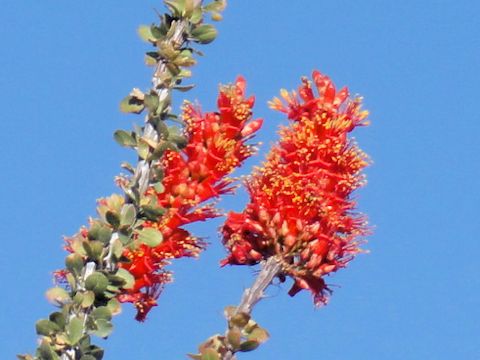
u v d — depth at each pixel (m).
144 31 1.21
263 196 1.28
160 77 1.20
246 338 1.20
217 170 1.28
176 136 1.19
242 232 1.28
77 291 1.17
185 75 1.20
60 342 1.14
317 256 1.27
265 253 1.28
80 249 1.18
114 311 1.17
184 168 1.28
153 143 1.18
